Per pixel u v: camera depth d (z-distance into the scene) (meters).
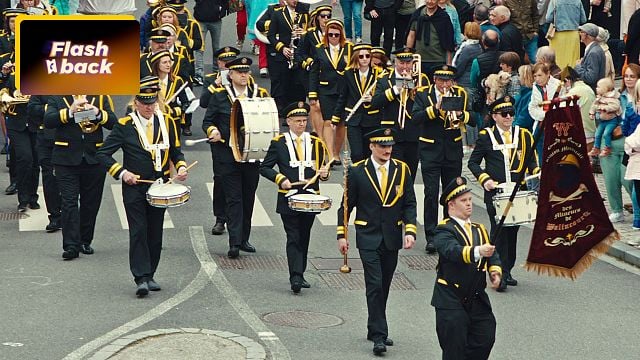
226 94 38.94
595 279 36.94
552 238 26.89
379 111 45.03
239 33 73.44
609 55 52.09
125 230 41.72
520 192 34.22
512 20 59.06
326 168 35.16
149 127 34.56
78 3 66.00
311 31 54.81
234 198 38.31
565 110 26.41
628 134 40.53
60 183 37.59
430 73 56.69
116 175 33.84
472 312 26.75
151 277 34.62
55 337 30.34
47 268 36.84
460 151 39.78
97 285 35.09
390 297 34.66
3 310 32.59
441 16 56.25
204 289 34.88
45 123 36.91
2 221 42.88
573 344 30.75
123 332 30.83
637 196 40.53
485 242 26.89
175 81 41.81
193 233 41.34
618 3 62.03
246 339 30.39
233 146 37.75
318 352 29.61
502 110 36.12
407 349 30.11
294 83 58.34
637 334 31.69
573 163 26.66
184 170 34.94
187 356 28.97
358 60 45.56
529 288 35.81
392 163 30.94
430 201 39.62
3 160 52.31
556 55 59.66
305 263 35.28
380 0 65.25
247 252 39.25
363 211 30.59
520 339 31.03
